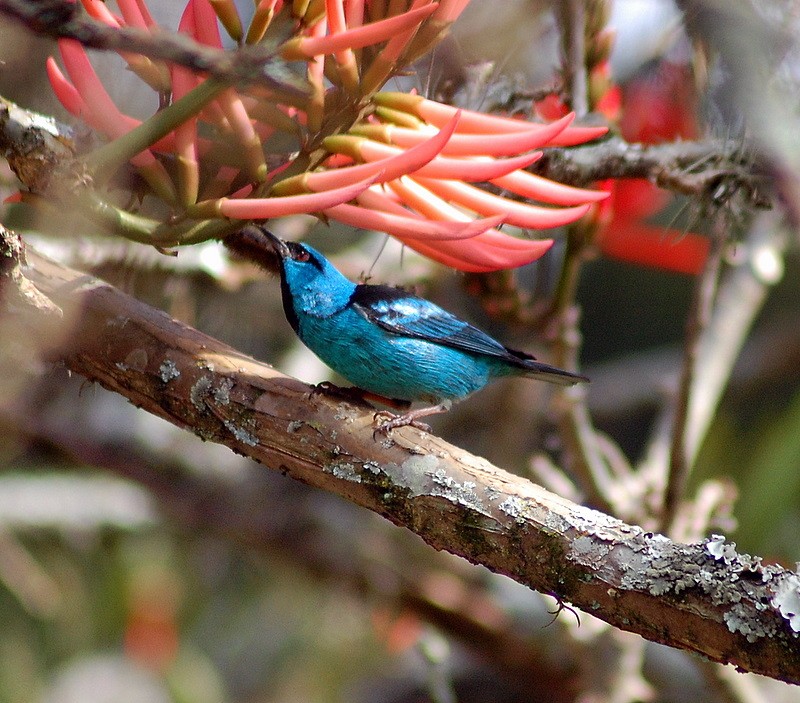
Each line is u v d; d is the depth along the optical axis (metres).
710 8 7.01
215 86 5.04
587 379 8.83
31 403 12.53
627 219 9.12
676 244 8.62
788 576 4.91
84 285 6.12
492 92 8.26
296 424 5.79
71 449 12.85
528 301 10.77
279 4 5.40
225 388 5.89
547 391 14.00
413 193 5.59
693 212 8.09
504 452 13.32
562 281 9.22
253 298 11.91
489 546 5.48
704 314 8.50
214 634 13.66
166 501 13.24
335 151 5.44
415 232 5.28
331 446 5.74
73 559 12.77
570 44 8.12
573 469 9.50
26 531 12.52
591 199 5.59
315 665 13.57
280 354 13.09
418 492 5.58
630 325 17.16
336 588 13.18
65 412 12.93
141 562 12.72
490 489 5.48
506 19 8.00
